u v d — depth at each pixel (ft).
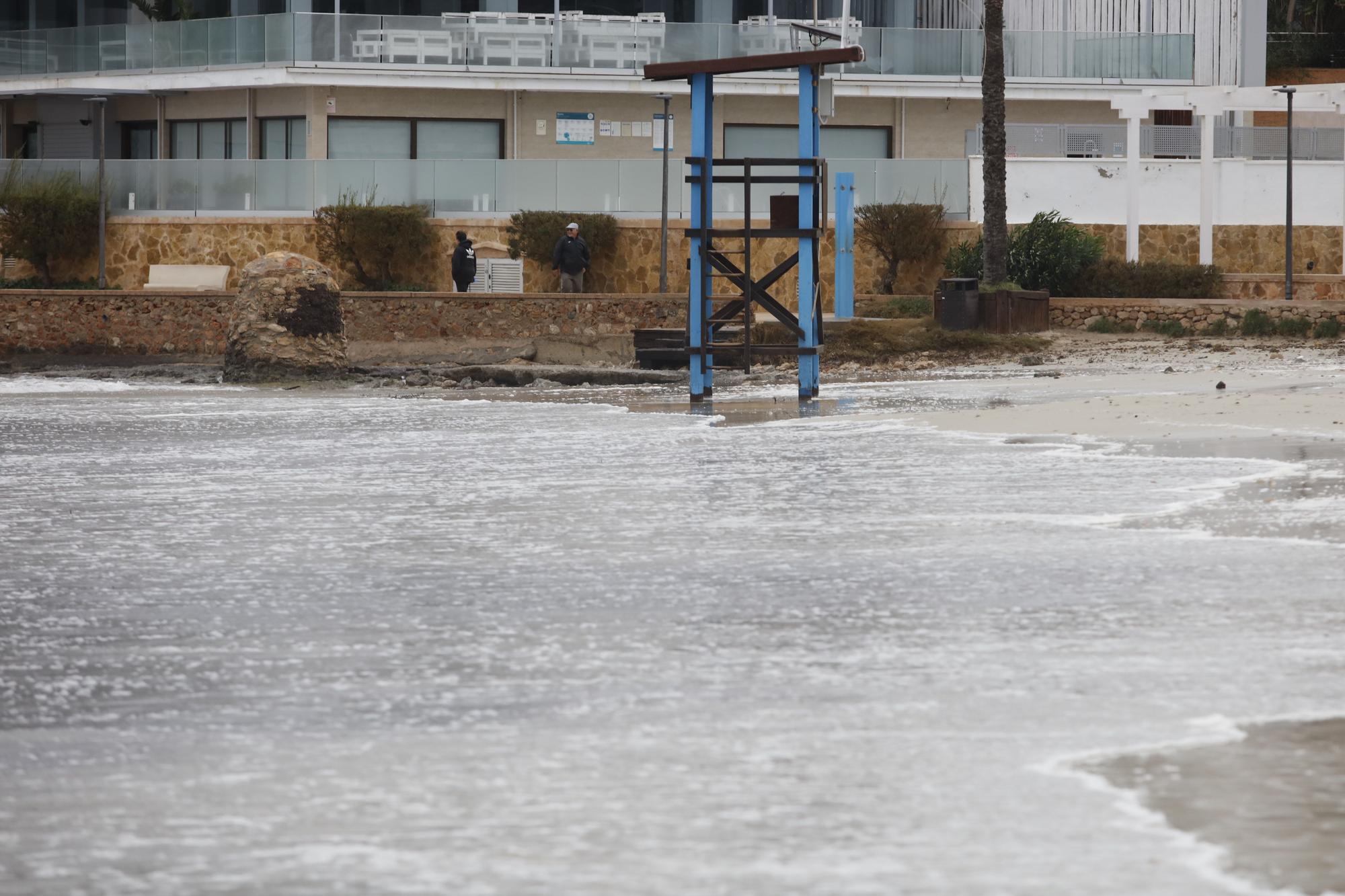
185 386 328.29
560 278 428.97
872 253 429.79
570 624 91.15
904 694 72.28
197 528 133.49
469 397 292.81
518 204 437.17
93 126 518.78
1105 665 77.10
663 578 105.81
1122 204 427.33
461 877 49.39
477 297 391.04
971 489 146.82
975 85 488.44
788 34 483.51
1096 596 95.25
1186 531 118.42
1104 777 57.72
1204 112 392.47
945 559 110.32
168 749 65.41
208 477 172.04
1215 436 179.83
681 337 343.67
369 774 61.05
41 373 358.02
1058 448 177.99
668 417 238.07
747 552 116.06
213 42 471.21
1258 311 357.00
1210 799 54.60
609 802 56.80
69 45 497.46
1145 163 426.51
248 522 136.36
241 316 336.70
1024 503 136.87
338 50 459.73
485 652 83.87
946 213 430.20
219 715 71.20
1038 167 425.69
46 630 91.20
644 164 437.17
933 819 53.78
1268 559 105.60
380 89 470.80
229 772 61.62
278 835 53.78
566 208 437.17
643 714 69.97
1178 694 70.74
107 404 282.56
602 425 226.99
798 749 63.36
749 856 50.70
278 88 476.13
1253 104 389.60
